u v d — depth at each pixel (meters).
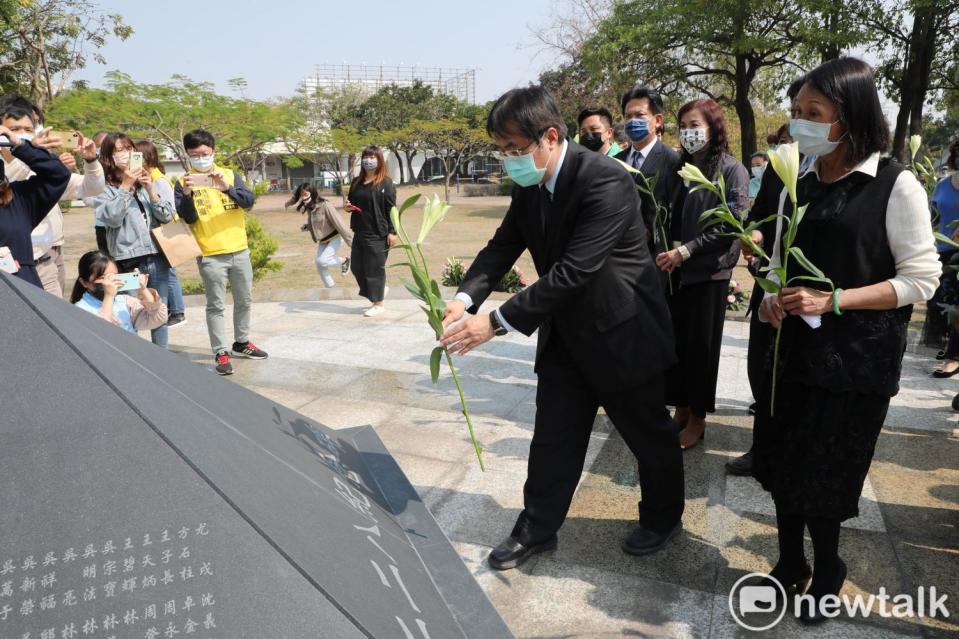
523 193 2.31
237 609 1.04
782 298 1.86
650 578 2.32
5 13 14.59
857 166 1.84
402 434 3.62
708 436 3.55
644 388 2.28
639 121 3.39
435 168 54.53
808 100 1.82
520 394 4.25
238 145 20.02
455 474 3.14
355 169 40.97
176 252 4.53
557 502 2.39
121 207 4.76
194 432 1.36
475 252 14.21
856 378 1.84
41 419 1.21
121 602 1.02
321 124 35.56
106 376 1.29
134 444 1.20
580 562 2.42
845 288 1.87
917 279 1.76
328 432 2.40
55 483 1.14
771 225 2.21
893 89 14.68
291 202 8.09
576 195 2.13
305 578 1.11
